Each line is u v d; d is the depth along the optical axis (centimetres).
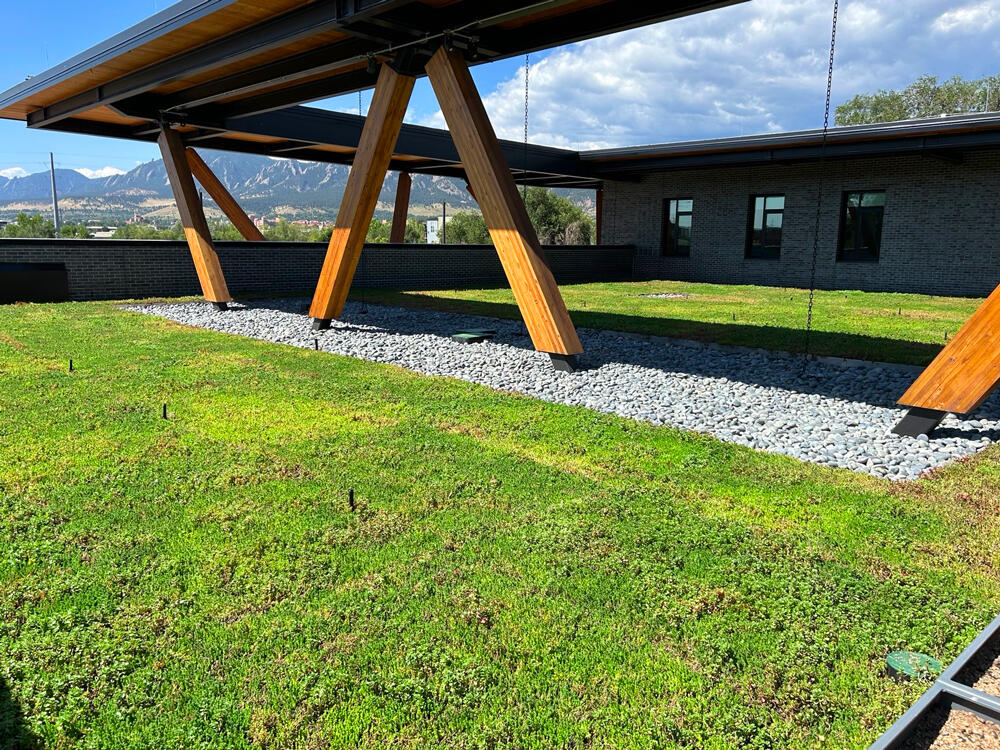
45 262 1319
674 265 2273
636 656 244
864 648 251
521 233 741
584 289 1828
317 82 1132
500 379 693
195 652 243
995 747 201
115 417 534
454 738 204
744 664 241
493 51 860
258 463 434
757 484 416
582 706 219
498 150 762
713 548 328
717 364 783
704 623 265
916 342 920
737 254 2116
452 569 303
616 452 472
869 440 512
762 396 639
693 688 228
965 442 505
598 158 2133
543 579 295
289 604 274
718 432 531
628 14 734
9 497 374
